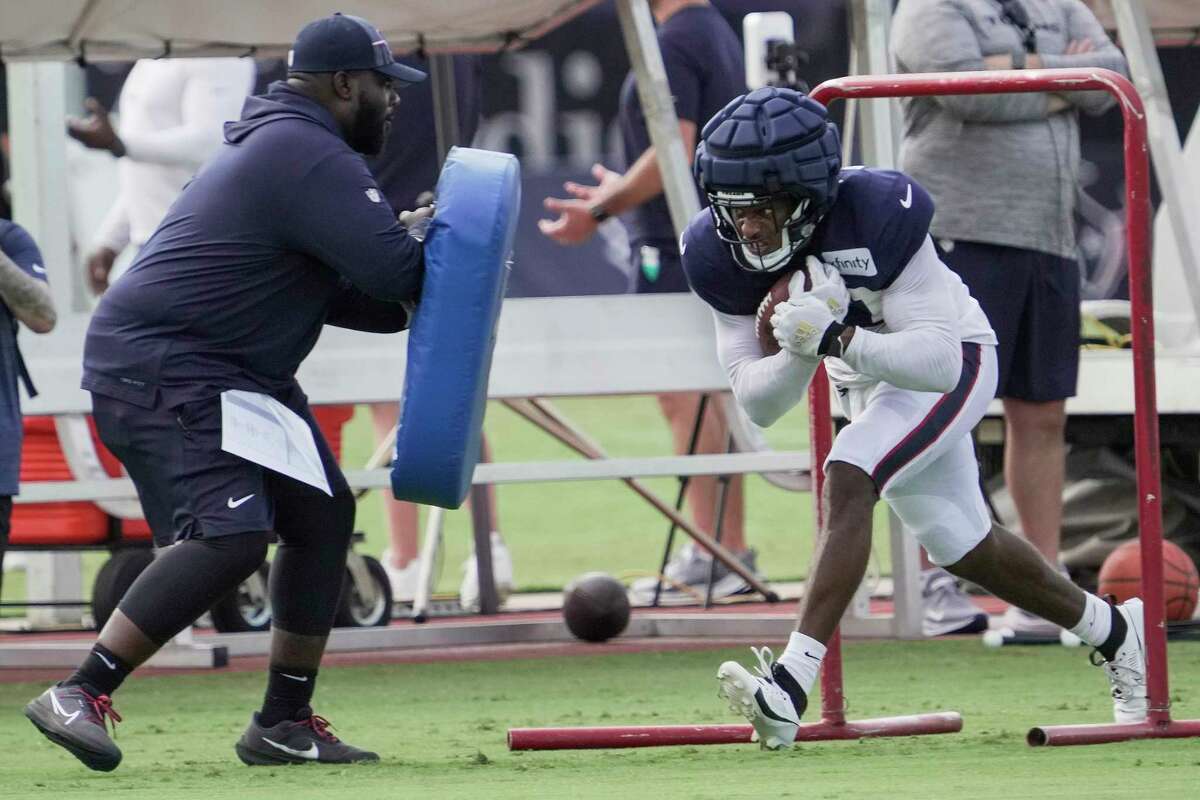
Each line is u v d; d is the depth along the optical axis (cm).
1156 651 1582
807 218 1438
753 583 3031
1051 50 2462
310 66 1599
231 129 1598
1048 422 2508
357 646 2702
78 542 2723
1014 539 1628
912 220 1464
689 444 2986
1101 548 3044
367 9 2720
